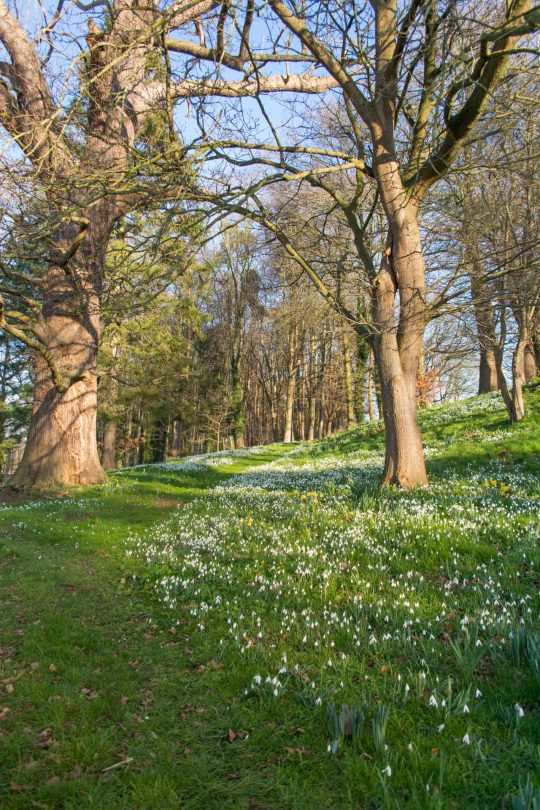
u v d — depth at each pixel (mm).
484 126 11297
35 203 9969
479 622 4391
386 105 10492
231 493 14211
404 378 10945
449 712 3252
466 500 8898
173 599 5652
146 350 29203
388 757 2854
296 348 39750
